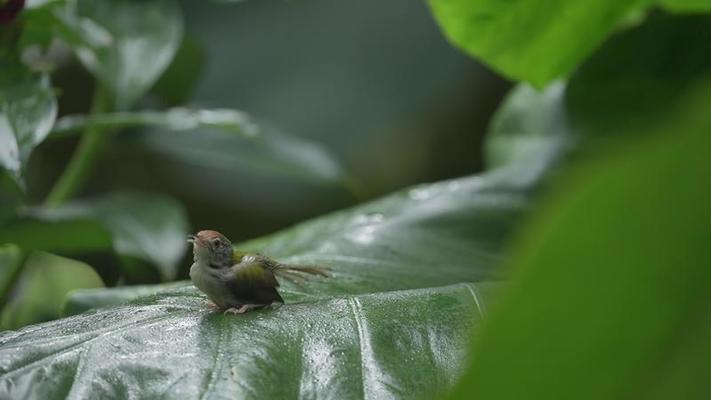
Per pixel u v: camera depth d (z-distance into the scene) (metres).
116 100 3.88
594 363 1.70
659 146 1.58
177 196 5.12
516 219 3.84
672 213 1.60
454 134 4.99
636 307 1.67
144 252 3.87
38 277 4.14
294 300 3.64
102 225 3.85
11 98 3.68
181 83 4.14
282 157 4.05
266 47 4.76
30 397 3.46
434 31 4.84
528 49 3.90
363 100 4.72
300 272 3.69
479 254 3.79
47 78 3.70
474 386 1.69
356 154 4.75
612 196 1.60
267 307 3.60
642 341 1.70
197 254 3.61
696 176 1.58
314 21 4.83
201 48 4.13
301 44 4.79
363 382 3.50
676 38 4.03
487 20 3.86
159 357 3.50
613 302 1.66
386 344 3.54
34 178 5.08
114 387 3.48
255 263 3.62
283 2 4.83
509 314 1.66
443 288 3.62
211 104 4.62
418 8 4.88
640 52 4.03
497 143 4.11
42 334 3.55
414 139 4.92
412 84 4.80
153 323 3.55
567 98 4.05
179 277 4.37
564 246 1.62
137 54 3.86
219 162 4.04
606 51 4.04
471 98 4.93
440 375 3.52
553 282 1.64
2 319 4.01
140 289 3.76
